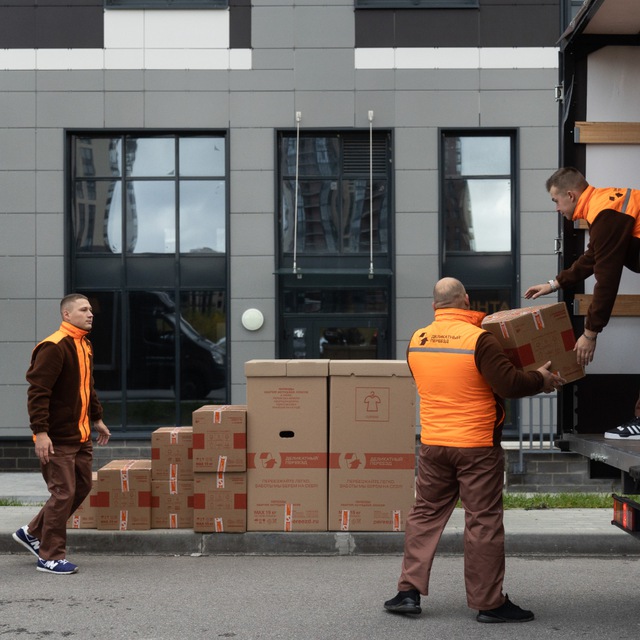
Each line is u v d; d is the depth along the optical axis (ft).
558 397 19.31
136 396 43.57
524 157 42.91
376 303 43.50
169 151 43.78
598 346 19.21
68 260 43.27
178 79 43.21
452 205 43.42
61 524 22.88
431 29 43.06
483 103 42.98
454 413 17.88
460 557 25.35
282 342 43.52
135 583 21.65
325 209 43.65
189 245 43.73
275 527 25.26
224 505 25.32
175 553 25.31
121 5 43.24
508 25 42.96
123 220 43.65
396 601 18.49
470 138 43.55
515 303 43.09
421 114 42.98
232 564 23.95
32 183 43.14
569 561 24.90
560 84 19.20
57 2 43.24
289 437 25.43
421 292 42.88
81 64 43.24
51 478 22.81
